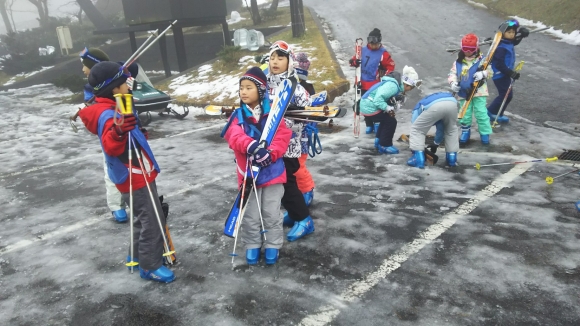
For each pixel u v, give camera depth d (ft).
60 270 12.15
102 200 17.57
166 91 43.19
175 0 52.65
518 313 9.41
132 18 57.11
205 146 25.18
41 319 10.03
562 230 12.89
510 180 17.19
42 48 93.76
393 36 55.67
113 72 10.00
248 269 11.63
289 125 12.26
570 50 43.06
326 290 10.53
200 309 10.02
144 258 10.84
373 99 20.48
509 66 24.03
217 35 72.33
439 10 69.72
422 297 10.09
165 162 22.17
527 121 25.79
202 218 14.96
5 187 20.07
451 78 21.95
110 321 9.80
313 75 37.73
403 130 25.75
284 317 9.63
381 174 18.62
